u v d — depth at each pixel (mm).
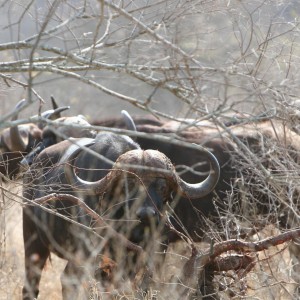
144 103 17031
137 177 26078
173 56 19125
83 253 27734
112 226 26609
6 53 34219
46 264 33156
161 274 26938
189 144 17328
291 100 21484
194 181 33125
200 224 31984
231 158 31141
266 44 22938
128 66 18125
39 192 29938
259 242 23141
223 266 23938
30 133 34594
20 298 29453
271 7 27609
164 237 27969
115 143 29203
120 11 16500
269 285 24094
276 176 24578
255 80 19000
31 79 16391
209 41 26797
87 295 26375
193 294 24078
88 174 28812
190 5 20969
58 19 22234
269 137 29062
